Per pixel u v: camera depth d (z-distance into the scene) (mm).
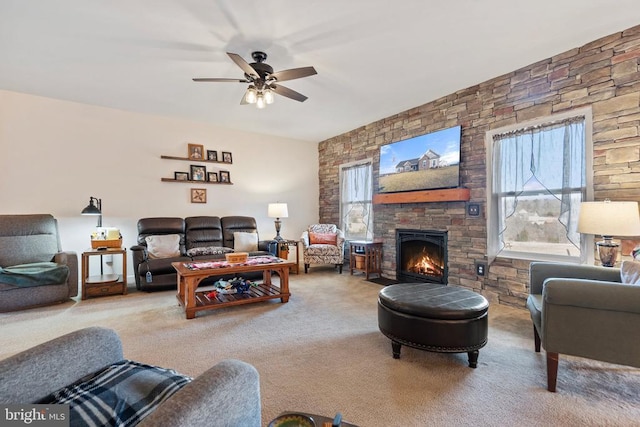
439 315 1990
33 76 3449
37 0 2170
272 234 6094
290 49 2875
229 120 5125
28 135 4012
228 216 5398
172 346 2350
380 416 1549
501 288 3455
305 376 1933
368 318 2984
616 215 2244
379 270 4945
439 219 4133
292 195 6363
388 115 4867
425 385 1830
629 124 2582
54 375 989
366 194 5422
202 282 4219
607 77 2703
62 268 3420
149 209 4852
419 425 1485
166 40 2715
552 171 3080
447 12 2357
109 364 1175
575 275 2252
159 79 3514
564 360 2125
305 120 5125
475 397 1708
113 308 3287
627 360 1597
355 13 2365
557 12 2369
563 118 2996
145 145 4805
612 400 1670
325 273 5289
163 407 678
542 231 3166
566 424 1486
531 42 2791
